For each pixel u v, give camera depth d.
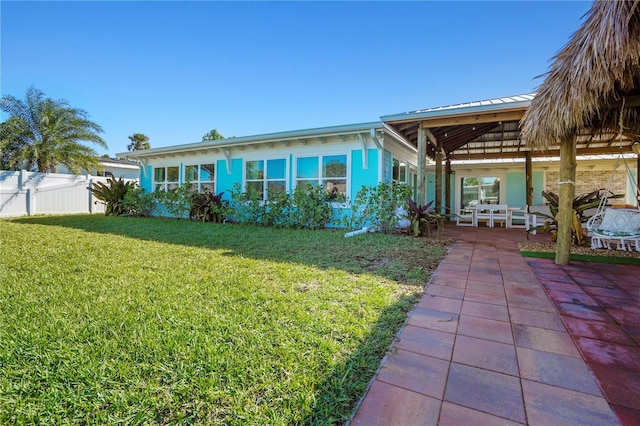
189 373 1.77
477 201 13.09
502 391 1.66
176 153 11.44
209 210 9.95
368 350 2.06
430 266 4.33
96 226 8.52
